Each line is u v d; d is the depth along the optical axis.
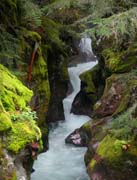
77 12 14.72
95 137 10.40
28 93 6.46
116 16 8.58
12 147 4.97
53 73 13.73
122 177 8.30
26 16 10.33
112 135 9.26
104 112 11.05
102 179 8.62
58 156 11.18
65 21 15.03
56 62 14.09
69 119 14.31
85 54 18.31
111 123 9.86
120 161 8.34
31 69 9.87
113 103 10.90
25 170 5.60
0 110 5.23
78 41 18.44
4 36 8.54
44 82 10.80
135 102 9.19
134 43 11.03
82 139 11.68
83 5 10.94
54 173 10.16
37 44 10.40
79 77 15.07
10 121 5.16
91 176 8.98
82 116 14.41
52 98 13.53
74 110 14.66
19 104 5.89
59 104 14.14
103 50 13.13
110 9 9.80
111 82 11.27
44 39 12.95
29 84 9.72
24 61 9.58
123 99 10.31
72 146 11.77
